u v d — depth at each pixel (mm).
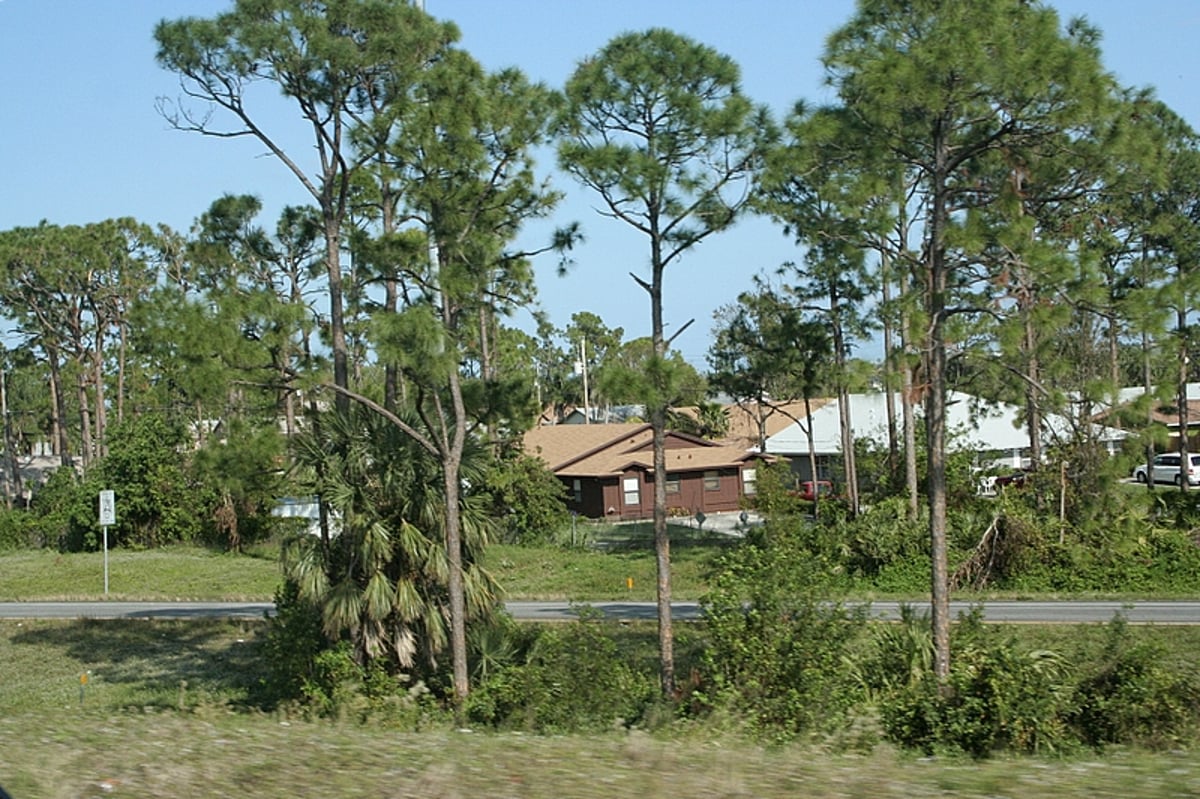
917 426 39000
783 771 8258
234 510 46688
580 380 80312
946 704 15969
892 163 18000
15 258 54875
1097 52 16188
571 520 44500
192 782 8078
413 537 20391
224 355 19062
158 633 30281
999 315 17234
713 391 39938
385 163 20828
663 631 19891
